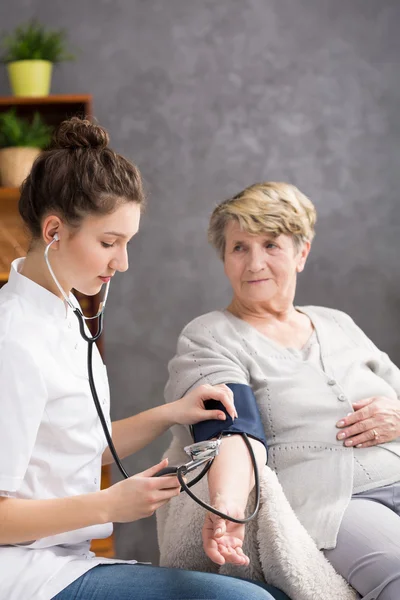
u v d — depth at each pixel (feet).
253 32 10.78
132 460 10.36
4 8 10.55
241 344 5.86
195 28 10.73
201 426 5.26
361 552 4.92
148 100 10.67
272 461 5.54
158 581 4.25
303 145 10.79
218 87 10.73
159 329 10.58
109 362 10.50
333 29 10.85
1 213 9.73
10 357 4.12
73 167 4.33
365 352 6.18
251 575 5.07
